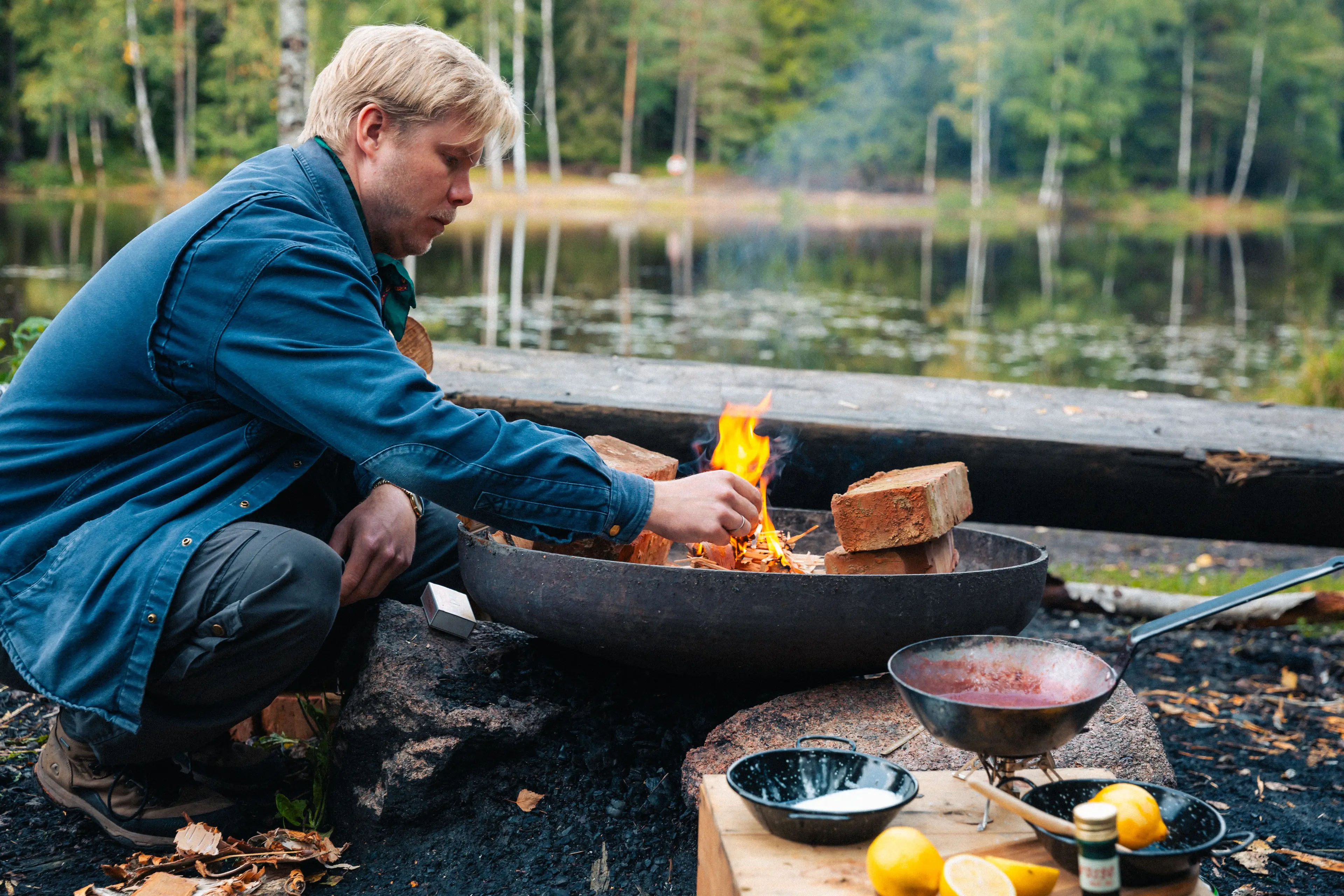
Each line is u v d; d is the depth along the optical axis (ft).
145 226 64.80
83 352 5.61
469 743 6.16
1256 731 8.75
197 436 5.72
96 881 5.82
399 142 5.95
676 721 6.53
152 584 5.34
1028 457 9.73
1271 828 7.00
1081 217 132.57
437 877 5.86
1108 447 9.62
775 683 6.52
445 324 33.04
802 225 98.78
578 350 28.35
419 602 7.49
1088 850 3.62
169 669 5.47
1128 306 45.06
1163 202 139.85
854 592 5.72
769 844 4.24
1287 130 150.51
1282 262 72.28
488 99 6.01
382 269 6.41
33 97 102.32
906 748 5.83
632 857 5.88
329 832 6.36
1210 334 36.29
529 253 60.70
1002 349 31.58
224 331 5.43
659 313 37.55
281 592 5.46
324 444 5.96
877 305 43.04
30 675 5.39
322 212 5.89
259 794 6.66
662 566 5.81
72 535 5.49
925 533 6.18
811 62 137.18
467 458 5.41
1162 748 6.15
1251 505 9.78
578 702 6.55
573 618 5.99
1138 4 139.33
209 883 5.66
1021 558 6.96
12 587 5.50
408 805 6.12
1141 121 151.64
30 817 6.51
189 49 110.63
